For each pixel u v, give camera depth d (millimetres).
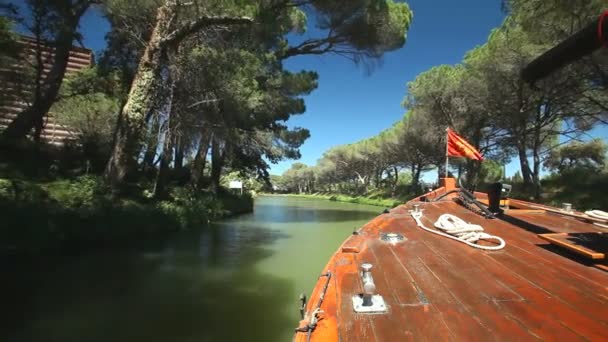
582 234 3562
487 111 19750
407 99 26453
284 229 14672
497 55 17188
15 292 5805
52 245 7836
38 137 13781
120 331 4656
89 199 9648
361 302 2107
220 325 4957
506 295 2287
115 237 9609
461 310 2064
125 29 13000
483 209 5508
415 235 4109
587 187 19312
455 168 35875
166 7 11445
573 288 2396
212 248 10109
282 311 5527
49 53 13773
